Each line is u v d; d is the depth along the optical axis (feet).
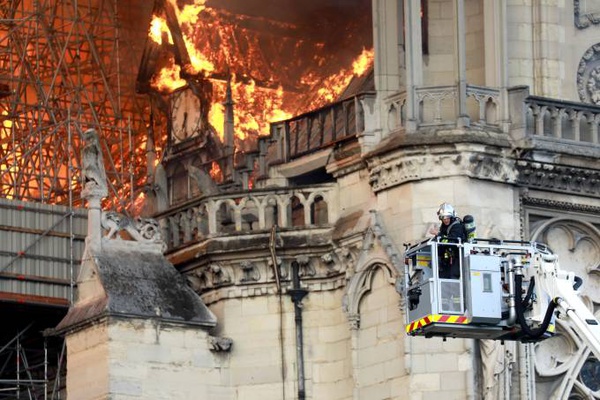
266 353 227.81
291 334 227.40
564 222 226.38
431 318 181.37
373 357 220.43
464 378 214.48
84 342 222.89
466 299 181.16
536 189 223.92
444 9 228.22
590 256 228.02
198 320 225.15
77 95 270.05
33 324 250.16
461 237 182.60
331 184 228.63
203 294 231.50
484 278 181.47
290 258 228.02
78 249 247.50
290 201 229.66
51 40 278.05
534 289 180.96
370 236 220.64
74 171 269.44
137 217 239.71
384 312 219.61
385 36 225.56
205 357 225.97
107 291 221.66
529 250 181.78
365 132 223.51
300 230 227.40
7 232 243.60
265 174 238.27
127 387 219.82
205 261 230.07
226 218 232.12
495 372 214.48
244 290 229.25
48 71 282.97
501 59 222.89
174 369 223.10
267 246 227.61
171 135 254.06
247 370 227.81
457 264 182.09
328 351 226.58
